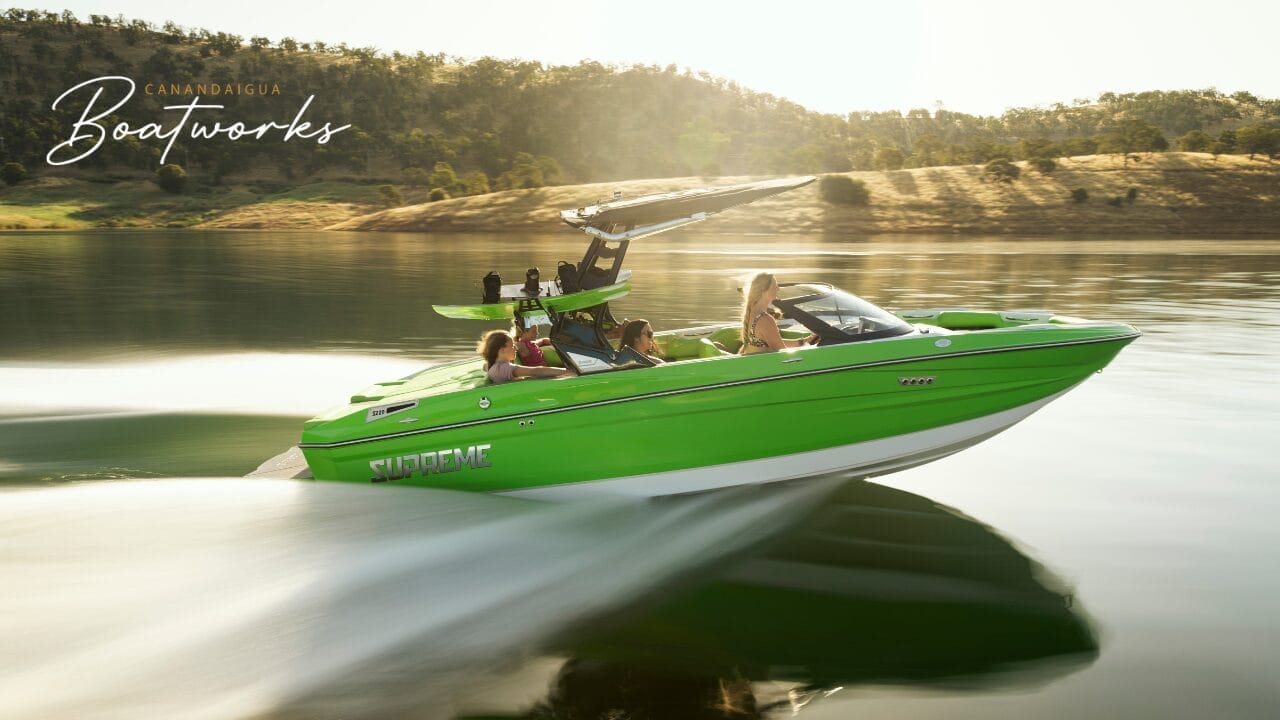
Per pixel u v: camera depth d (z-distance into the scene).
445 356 12.97
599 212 6.66
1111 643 4.35
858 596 4.96
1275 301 18.44
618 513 6.30
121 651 4.30
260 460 7.72
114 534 5.62
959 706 3.81
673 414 6.27
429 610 4.78
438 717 3.83
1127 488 6.74
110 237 76.31
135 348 13.85
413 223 91.88
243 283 25.84
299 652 4.35
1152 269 28.88
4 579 4.98
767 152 198.25
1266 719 3.67
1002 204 88.62
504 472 6.49
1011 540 5.77
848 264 32.25
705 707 3.86
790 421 6.29
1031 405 6.39
